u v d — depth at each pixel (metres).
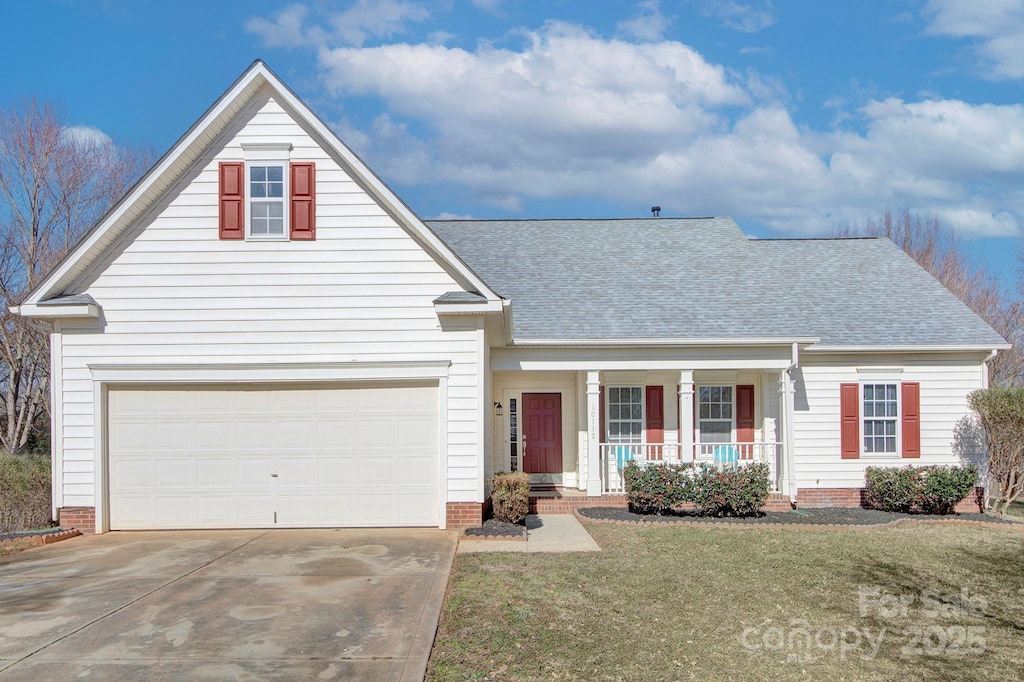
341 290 13.88
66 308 13.38
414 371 13.85
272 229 13.98
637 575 10.88
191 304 13.84
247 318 13.84
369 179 13.72
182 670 7.09
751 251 22.67
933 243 43.78
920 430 18.70
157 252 13.87
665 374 19.48
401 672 7.05
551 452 19.48
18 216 28.50
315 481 14.04
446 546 12.41
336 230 13.92
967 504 18.38
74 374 13.78
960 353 18.81
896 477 17.45
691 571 11.23
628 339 17.50
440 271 13.90
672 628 8.63
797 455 18.59
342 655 7.46
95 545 12.70
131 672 7.05
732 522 15.46
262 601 9.21
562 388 19.58
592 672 7.25
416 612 8.78
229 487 14.02
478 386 13.85
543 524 15.36
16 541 12.77
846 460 18.61
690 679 7.22
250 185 14.00
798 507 18.16
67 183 29.11
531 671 7.21
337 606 9.01
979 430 18.67
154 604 9.11
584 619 8.78
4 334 27.08
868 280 21.31
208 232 13.90
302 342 13.83
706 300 19.72
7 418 29.03
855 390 18.70
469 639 7.99
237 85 13.63
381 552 11.93
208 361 13.80
